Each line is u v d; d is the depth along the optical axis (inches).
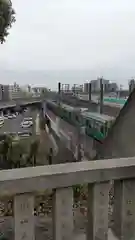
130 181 58.6
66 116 979.3
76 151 630.5
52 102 1455.5
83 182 53.2
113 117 388.5
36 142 602.5
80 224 66.4
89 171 53.6
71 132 823.7
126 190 58.7
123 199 58.7
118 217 60.0
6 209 76.8
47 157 589.0
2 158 486.0
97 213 55.7
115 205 60.6
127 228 59.9
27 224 50.4
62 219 52.9
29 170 51.5
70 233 54.1
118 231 60.2
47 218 70.6
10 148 498.6
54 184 50.9
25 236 50.5
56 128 1050.1
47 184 50.3
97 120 454.3
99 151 290.2
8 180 47.4
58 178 51.1
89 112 644.1
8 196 48.2
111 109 444.8
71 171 52.0
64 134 895.1
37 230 64.6
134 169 57.4
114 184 60.2
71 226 53.9
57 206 52.2
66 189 52.2
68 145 757.9
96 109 613.6
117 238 59.5
